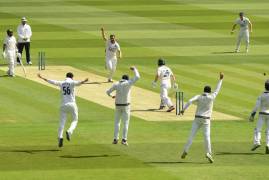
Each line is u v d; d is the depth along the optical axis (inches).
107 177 2699.3
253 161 2950.3
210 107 2910.9
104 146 3152.1
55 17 7214.6
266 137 3073.3
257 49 5861.2
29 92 4303.6
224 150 3122.5
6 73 4869.6
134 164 2878.9
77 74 4881.9
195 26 6811.0
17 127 3503.9
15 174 2731.3
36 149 3090.6
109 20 7057.1
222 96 4306.1
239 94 4350.4
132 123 3631.9
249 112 3956.7
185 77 4785.9
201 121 2908.5
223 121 3737.7
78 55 5561.0
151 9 7726.4
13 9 7687.0
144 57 5482.3
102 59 5433.1
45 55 5551.2
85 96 4261.8
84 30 6555.1
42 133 3378.4
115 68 4635.8
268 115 3056.1
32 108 3922.2
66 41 6087.6
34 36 6279.5
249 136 3388.3
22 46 5216.5
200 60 5388.8
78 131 3425.2
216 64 5246.1
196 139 3307.1
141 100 4202.8
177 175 2733.8
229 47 5930.1
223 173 2765.7
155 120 3730.3
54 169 2800.2
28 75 4810.5
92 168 2817.4
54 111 3868.1
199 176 2721.5
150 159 2957.7
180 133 3425.2
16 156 2982.3
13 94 4247.0
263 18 7249.0
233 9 7770.7
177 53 5639.8
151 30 6589.6
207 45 5989.2
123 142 3152.1
